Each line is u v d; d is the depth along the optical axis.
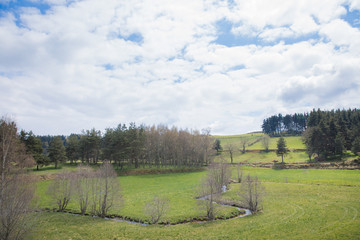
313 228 30.22
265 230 30.80
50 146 91.25
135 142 96.88
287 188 59.19
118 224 36.47
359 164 77.75
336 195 48.28
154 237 30.42
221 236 29.69
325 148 100.19
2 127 42.94
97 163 105.44
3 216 25.86
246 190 42.69
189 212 42.38
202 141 117.94
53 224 36.12
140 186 69.81
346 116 133.38
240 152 141.75
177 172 97.94
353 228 28.92
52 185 45.88
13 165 40.47
